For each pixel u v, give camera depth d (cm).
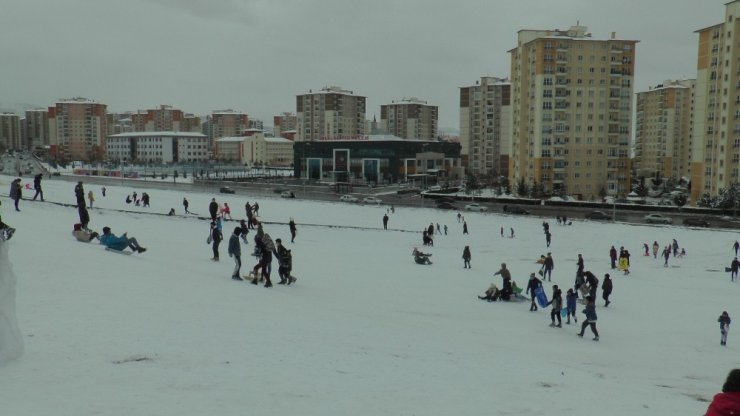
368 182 16400
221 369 1038
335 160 17488
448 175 18062
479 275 3772
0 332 966
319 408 880
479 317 2425
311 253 4075
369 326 1722
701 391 1447
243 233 3891
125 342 1141
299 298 2164
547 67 12150
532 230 7331
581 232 7138
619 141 12431
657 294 3506
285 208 8912
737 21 10225
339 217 8212
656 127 19125
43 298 1453
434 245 5706
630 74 12331
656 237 6750
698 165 11125
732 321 2734
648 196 13525
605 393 1220
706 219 8694
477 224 7856
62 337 1130
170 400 851
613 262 4741
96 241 2900
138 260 2420
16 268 1802
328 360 1197
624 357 1925
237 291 2033
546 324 2469
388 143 16688
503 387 1151
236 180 17475
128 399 838
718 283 4066
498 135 19188
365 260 3978
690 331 2519
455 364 1328
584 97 12281
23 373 916
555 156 12325
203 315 1501
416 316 2200
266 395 919
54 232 2988
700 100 11062
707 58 10888
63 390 854
